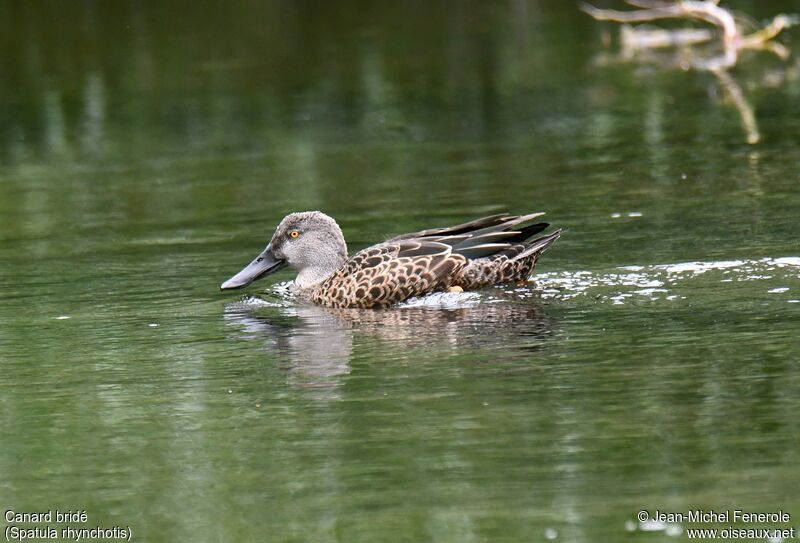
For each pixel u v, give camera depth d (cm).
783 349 1211
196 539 904
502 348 1271
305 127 2711
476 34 3684
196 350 1332
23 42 3684
